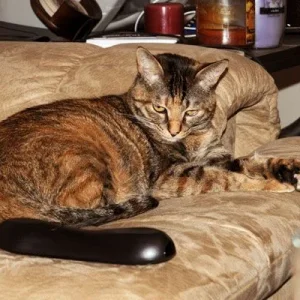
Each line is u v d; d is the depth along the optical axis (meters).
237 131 1.41
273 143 1.35
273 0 1.56
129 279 0.83
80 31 1.59
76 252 0.87
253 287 0.91
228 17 1.54
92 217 1.01
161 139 1.25
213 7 1.54
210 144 1.26
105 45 1.48
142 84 1.26
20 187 1.06
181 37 1.55
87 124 1.20
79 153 1.13
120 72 1.28
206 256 0.90
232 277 0.88
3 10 1.79
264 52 1.53
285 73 2.17
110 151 1.20
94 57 1.31
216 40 1.55
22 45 1.37
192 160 1.26
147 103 1.26
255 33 1.56
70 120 1.19
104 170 1.15
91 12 1.63
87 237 0.87
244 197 1.10
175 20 1.65
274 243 0.98
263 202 1.08
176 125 1.24
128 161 1.22
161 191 1.20
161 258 0.85
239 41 1.55
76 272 0.85
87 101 1.25
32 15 1.76
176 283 0.83
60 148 1.12
